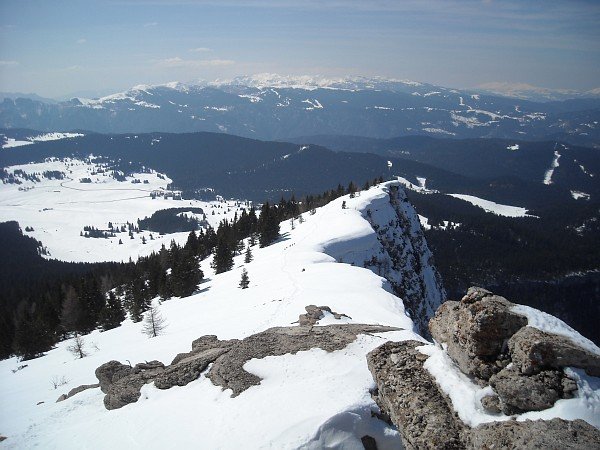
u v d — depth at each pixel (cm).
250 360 2584
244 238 16312
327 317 3678
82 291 10575
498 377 1455
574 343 1406
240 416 2116
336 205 14538
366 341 2684
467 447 1398
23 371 6075
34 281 17050
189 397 2478
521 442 1220
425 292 13825
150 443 2150
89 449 2280
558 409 1284
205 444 2002
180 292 9481
